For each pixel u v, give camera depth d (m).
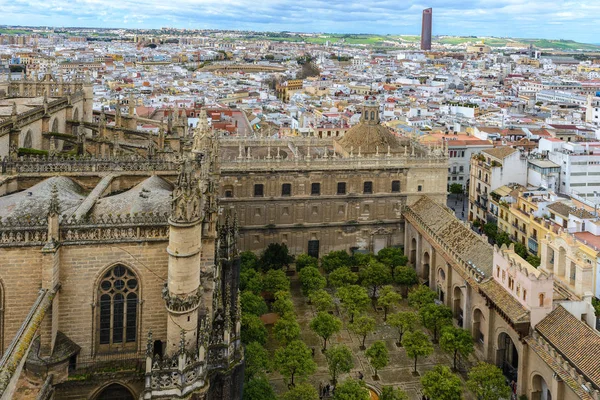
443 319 96.50
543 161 173.50
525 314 80.19
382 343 87.44
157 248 47.53
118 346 48.97
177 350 45.84
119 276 47.75
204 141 72.50
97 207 53.03
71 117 120.31
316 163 136.75
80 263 46.50
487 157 178.25
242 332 85.88
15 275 45.53
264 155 144.50
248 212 135.12
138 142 114.94
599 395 63.38
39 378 45.19
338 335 103.00
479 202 178.00
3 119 91.19
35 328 41.56
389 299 103.25
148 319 48.69
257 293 104.50
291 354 81.75
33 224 45.66
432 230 121.69
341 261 126.56
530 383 79.94
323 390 85.62
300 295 121.19
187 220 44.22
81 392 47.12
